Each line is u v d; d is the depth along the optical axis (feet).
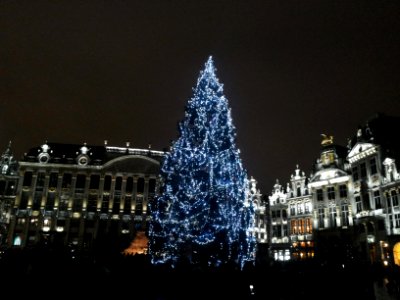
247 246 111.24
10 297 58.70
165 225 112.37
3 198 259.60
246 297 69.10
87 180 260.01
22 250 134.31
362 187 177.17
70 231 248.93
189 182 110.11
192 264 101.81
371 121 182.50
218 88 121.90
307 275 104.94
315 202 205.87
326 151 205.57
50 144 277.23
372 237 167.53
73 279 79.97
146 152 280.31
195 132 116.06
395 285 89.04
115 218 254.88
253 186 265.95
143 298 63.57
